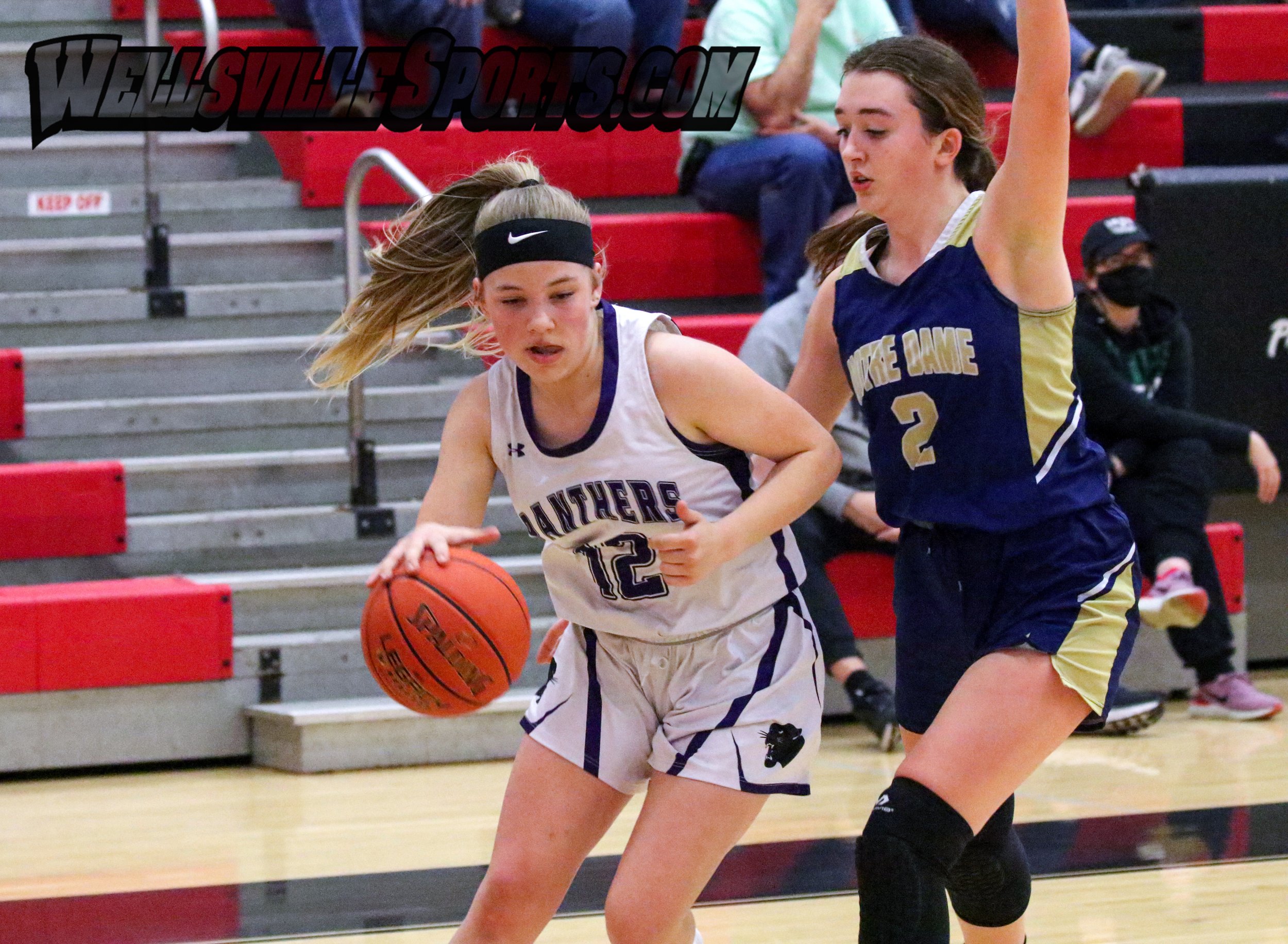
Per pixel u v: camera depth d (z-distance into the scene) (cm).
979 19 1459
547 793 499
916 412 490
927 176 493
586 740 502
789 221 1267
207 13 1261
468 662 472
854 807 884
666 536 459
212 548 1157
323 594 1115
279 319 1328
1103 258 1107
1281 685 1255
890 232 507
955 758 457
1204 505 1127
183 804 935
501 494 1236
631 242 1327
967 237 484
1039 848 787
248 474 1196
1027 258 473
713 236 1341
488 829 855
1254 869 742
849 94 495
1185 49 1578
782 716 495
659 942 472
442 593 472
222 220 1388
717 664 501
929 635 502
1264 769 959
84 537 1130
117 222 1395
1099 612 475
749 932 667
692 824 479
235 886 751
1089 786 924
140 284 1340
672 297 1340
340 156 1394
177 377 1262
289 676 1077
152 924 691
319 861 795
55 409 1205
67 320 1285
